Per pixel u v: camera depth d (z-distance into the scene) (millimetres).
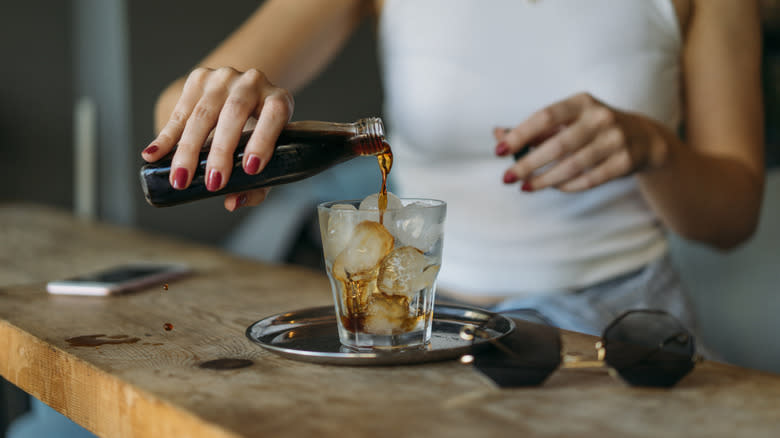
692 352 721
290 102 822
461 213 1289
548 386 718
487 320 840
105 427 752
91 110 3293
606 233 1231
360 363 748
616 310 1173
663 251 1273
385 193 790
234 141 795
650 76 1229
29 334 853
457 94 1252
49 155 3441
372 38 4047
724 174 1163
